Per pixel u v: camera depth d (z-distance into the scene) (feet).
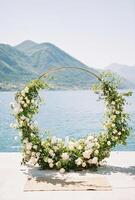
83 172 19.04
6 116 65.98
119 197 15.11
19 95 19.99
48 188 16.17
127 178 17.81
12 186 16.63
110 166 20.38
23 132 19.81
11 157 22.71
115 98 20.17
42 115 72.18
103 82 20.36
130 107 78.07
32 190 15.94
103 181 17.19
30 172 19.02
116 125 20.13
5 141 46.55
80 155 19.54
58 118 69.05
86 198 15.02
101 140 19.98
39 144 19.67
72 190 15.96
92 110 79.66
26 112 19.86
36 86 20.04
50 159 19.24
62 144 20.03
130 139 46.24
